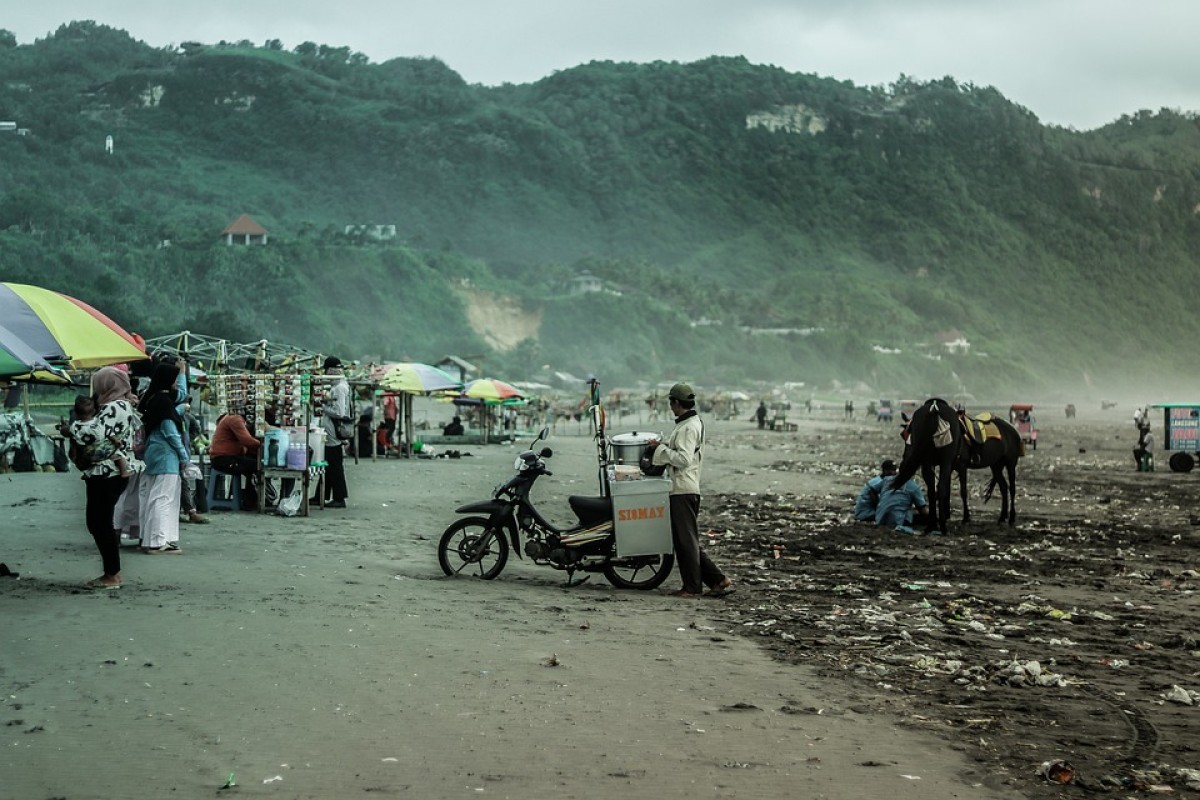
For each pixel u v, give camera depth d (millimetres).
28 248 198875
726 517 22656
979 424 21859
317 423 20328
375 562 14117
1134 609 12875
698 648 9867
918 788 6207
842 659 9609
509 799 5770
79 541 14570
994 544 18859
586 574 14141
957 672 9219
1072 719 7855
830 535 19641
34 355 12000
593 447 50344
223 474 18750
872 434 81250
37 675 7855
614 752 6645
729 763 6516
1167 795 6242
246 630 9523
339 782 5945
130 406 11344
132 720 6914
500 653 9164
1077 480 36438
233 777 5965
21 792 5684
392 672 8320
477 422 61469
